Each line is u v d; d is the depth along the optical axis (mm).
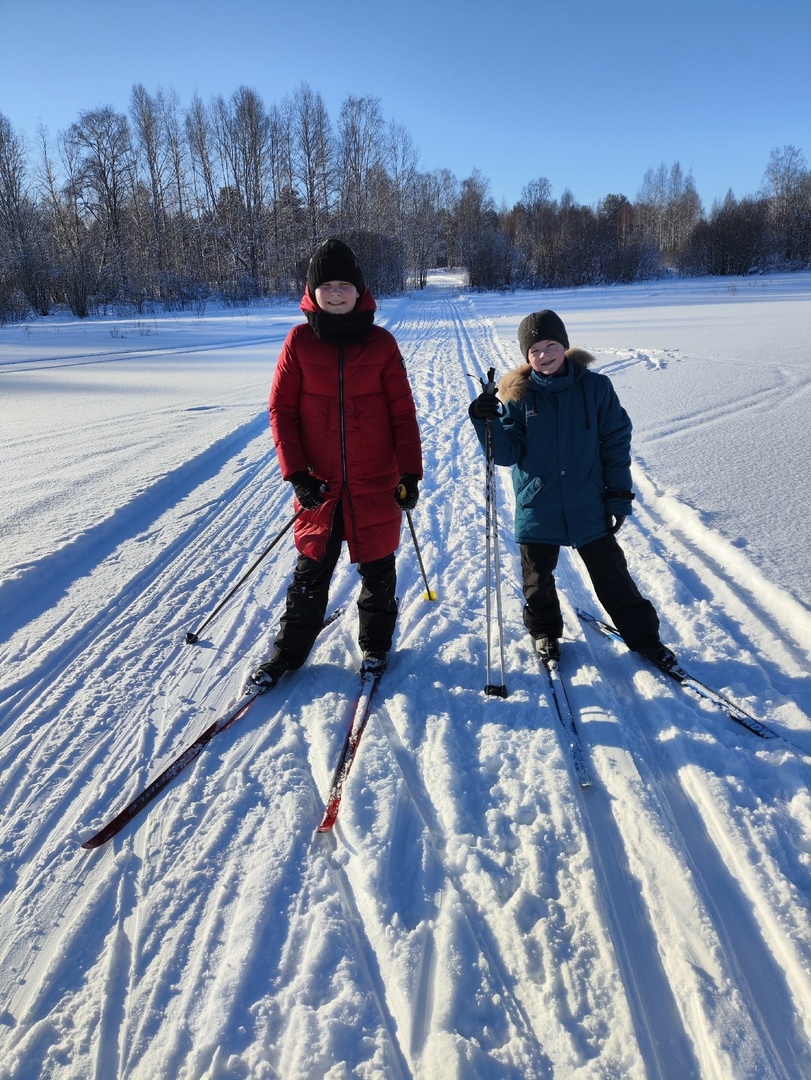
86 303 33719
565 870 2031
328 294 2645
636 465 5805
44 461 6418
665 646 3092
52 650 3318
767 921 1841
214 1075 1525
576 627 3412
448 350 15180
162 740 2678
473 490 5805
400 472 2883
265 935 1855
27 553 4242
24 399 9984
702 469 5613
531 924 1873
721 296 30312
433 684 2957
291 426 2844
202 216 45094
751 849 2057
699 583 3838
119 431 7746
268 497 5590
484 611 3625
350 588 4016
